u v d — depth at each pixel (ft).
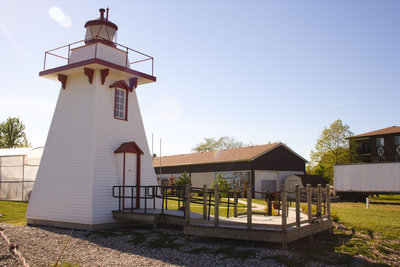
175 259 28.48
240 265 26.43
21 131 135.95
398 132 135.23
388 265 27.25
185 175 104.73
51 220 45.75
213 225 33.71
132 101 51.37
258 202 79.25
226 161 103.76
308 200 35.27
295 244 32.99
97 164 44.11
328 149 140.46
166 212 42.86
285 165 110.01
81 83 47.78
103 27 49.88
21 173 77.71
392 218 49.44
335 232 39.29
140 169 49.42
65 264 25.80
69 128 47.26
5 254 28.60
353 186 92.07
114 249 32.50
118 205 45.47
